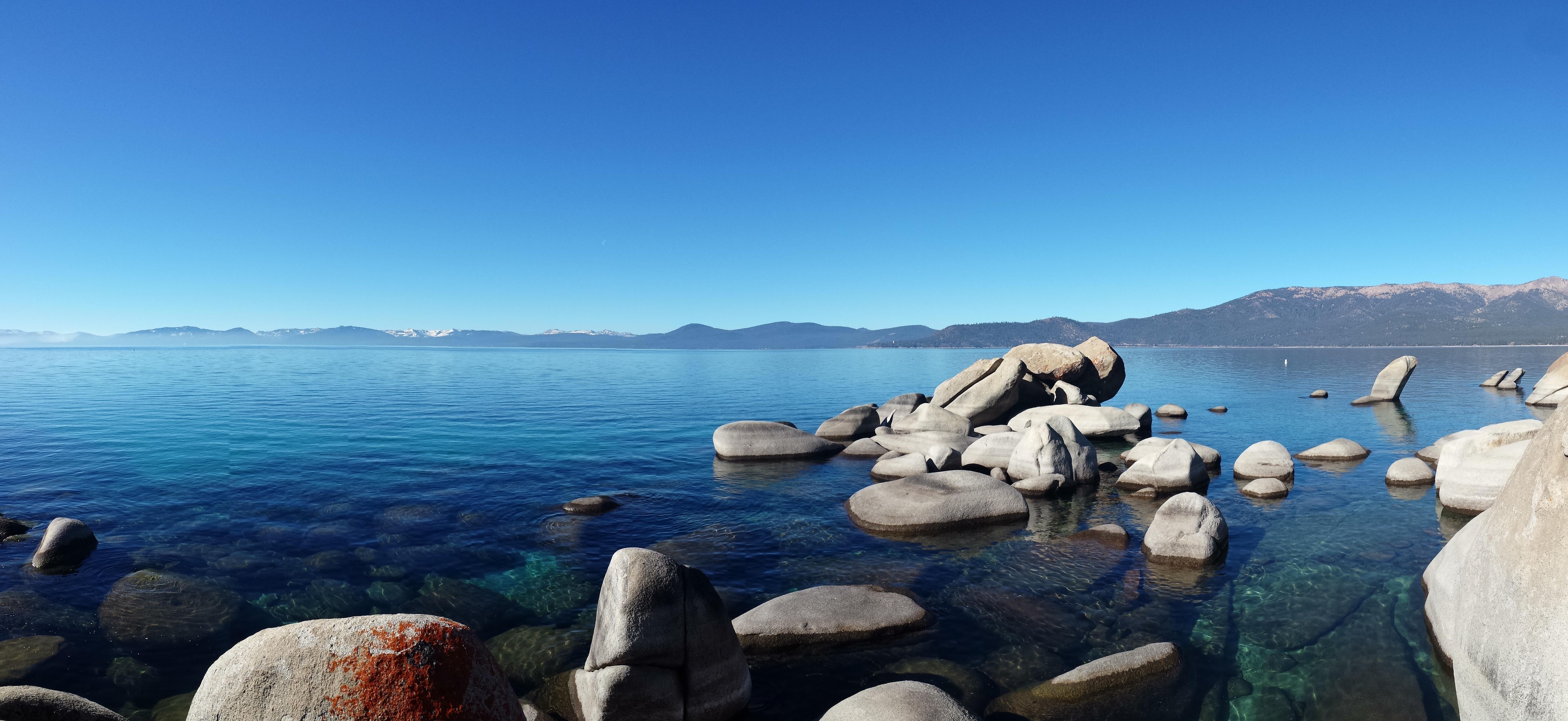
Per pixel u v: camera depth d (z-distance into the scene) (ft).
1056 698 24.04
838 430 88.53
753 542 43.78
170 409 113.39
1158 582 35.68
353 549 41.16
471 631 12.58
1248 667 26.30
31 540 41.88
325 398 138.00
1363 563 37.93
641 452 77.82
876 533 45.60
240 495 54.08
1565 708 12.62
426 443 81.71
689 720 22.09
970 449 68.74
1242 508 51.16
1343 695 23.97
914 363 431.02
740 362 446.19
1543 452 15.08
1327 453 71.05
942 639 29.17
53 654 27.07
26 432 85.30
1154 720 22.80
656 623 21.79
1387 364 341.41
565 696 24.31
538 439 86.99
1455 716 22.38
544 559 39.96
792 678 25.93
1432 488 56.34
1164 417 115.03
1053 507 52.16
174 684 25.23
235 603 32.68
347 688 11.23
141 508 49.85
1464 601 16.93
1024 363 102.68
